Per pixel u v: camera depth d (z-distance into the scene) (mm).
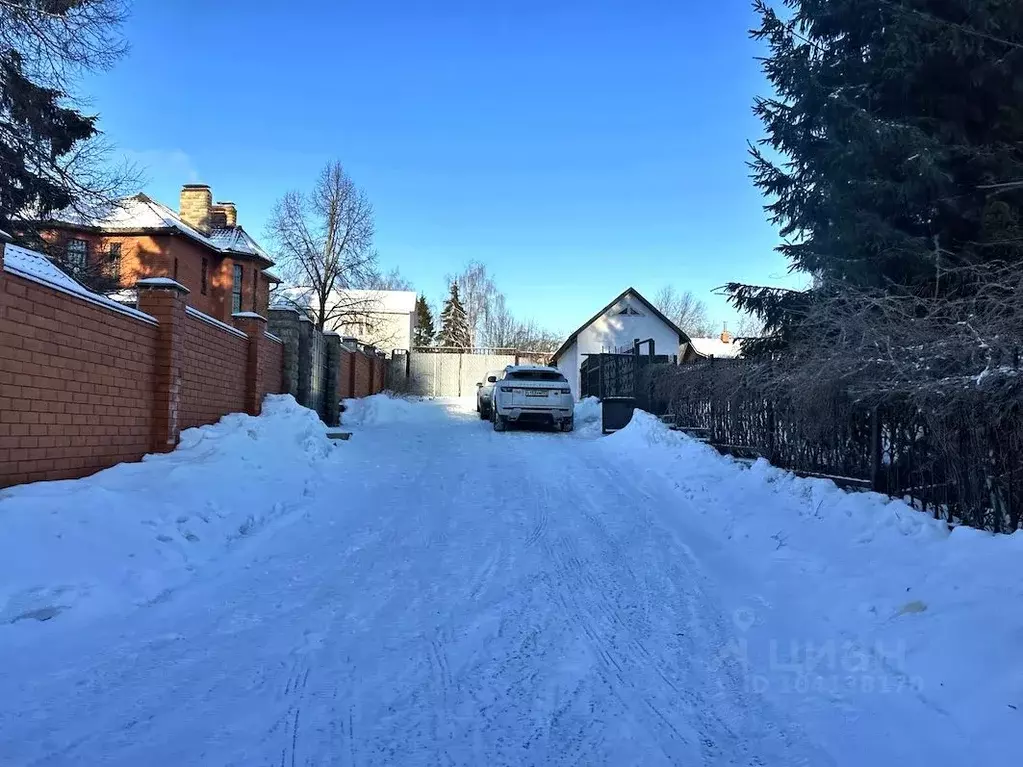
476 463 12422
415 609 5324
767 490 8414
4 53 13320
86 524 5648
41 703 3635
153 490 6973
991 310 6539
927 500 6609
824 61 11070
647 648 4664
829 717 3699
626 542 7355
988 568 4781
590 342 38406
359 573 6199
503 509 8859
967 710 3521
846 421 7875
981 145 9797
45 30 13039
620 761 3303
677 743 3475
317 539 7285
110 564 5418
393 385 36281
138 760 3148
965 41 9195
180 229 23219
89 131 16531
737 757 3357
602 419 17594
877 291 8711
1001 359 5602
